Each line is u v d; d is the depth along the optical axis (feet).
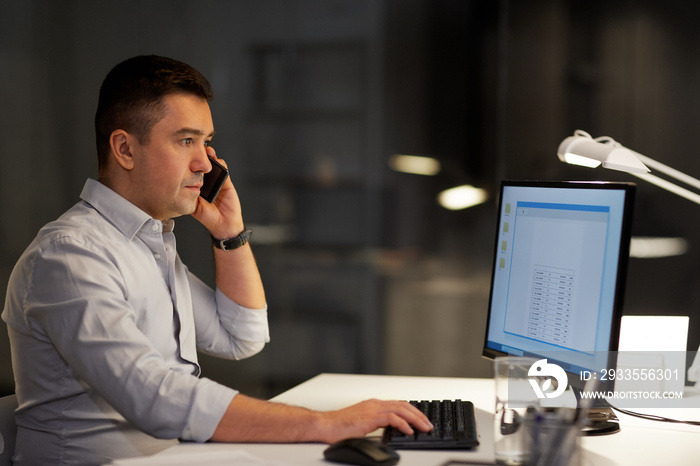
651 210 8.92
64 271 4.03
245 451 3.51
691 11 9.09
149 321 4.51
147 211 4.67
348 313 12.72
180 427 3.67
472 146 12.40
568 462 2.95
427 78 12.49
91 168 11.37
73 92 11.29
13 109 10.94
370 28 12.53
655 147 9.21
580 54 10.34
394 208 12.65
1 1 10.88
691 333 8.67
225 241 5.50
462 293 12.59
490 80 12.17
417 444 3.53
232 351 5.62
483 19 12.14
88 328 3.85
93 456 4.24
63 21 11.25
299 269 12.80
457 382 5.48
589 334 3.93
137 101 4.49
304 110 12.66
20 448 4.37
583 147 4.99
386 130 12.60
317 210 12.75
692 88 9.05
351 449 3.26
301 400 4.85
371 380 5.56
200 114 4.66
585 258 4.03
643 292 8.84
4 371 10.43
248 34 12.59
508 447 3.16
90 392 4.25
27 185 11.00
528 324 4.41
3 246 10.82
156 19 12.00
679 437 3.95
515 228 4.64
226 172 5.29
